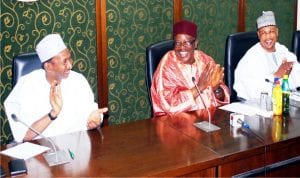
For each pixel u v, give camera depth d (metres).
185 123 2.05
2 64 2.82
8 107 2.03
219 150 1.66
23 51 2.88
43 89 2.03
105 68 3.24
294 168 1.84
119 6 3.21
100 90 3.24
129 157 1.60
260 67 2.73
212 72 2.37
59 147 1.73
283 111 2.18
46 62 1.96
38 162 1.56
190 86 2.34
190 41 2.30
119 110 3.38
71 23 3.03
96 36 3.15
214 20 3.71
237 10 3.81
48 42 1.93
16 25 2.83
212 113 2.21
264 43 2.74
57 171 1.47
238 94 2.73
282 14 4.11
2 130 2.87
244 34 2.86
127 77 3.37
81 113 2.12
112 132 1.93
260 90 2.67
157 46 2.44
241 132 1.89
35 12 2.88
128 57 3.34
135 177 1.42
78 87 2.16
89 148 1.71
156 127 1.99
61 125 2.04
